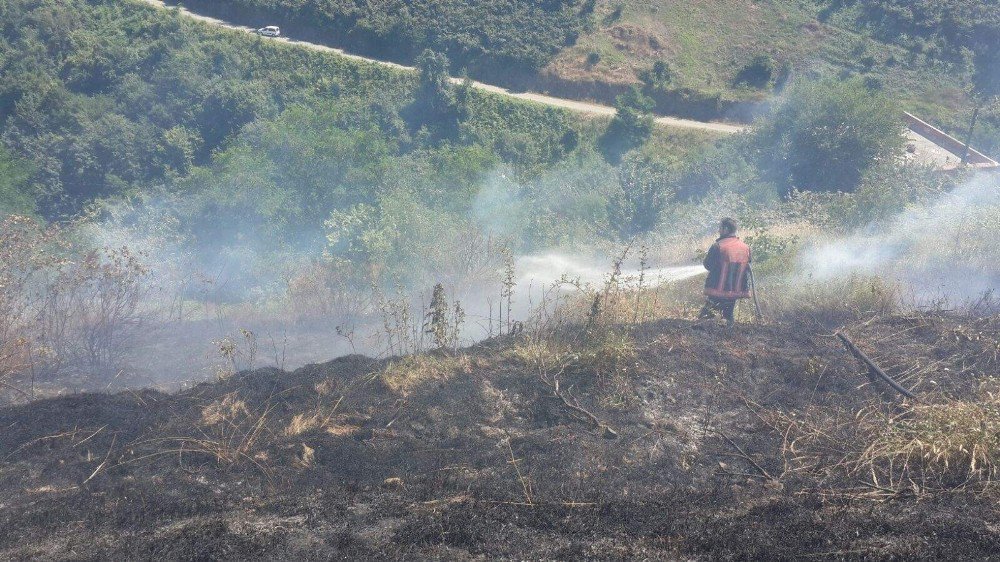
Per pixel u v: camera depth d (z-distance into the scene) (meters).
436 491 3.94
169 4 63.78
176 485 3.94
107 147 45.88
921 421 4.40
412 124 53.84
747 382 5.19
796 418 4.72
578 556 3.48
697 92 56.12
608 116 54.34
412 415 4.70
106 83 53.38
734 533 3.64
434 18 60.44
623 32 59.59
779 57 58.66
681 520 3.75
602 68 57.59
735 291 6.97
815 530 3.67
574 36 59.41
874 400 4.95
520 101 55.38
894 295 7.19
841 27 60.94
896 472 4.14
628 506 3.85
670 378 5.16
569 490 3.96
